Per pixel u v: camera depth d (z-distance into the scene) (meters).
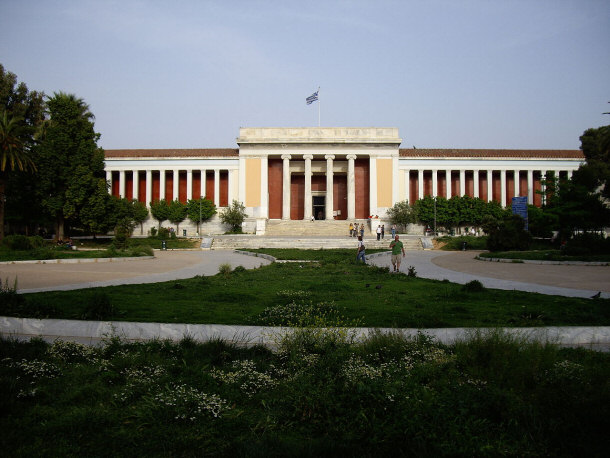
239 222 56.66
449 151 61.28
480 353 6.62
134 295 13.12
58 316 10.15
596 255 26.38
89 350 7.89
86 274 20.02
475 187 59.28
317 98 60.94
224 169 60.50
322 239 43.25
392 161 59.16
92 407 5.55
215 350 7.91
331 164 59.28
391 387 5.42
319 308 10.76
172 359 7.38
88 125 42.78
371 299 12.40
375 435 4.65
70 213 40.78
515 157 59.06
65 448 4.56
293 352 7.00
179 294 13.35
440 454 4.48
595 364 6.84
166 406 5.31
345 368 6.24
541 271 20.94
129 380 6.41
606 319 9.63
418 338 8.00
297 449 4.54
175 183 60.19
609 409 5.13
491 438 4.76
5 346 7.83
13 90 50.03
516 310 10.76
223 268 19.59
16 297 10.74
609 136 37.00
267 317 9.83
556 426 4.91
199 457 4.48
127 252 30.33
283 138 59.09
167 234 51.50
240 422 5.22
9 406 5.38
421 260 28.45
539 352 6.55
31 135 46.28
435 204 53.44
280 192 62.38
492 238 33.56
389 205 58.84
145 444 4.64
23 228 56.53
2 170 35.34
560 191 39.66
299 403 5.33
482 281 17.38
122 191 59.84
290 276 18.20
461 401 5.20
